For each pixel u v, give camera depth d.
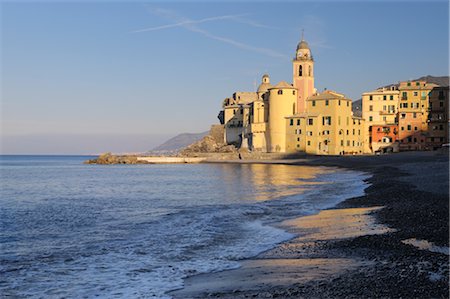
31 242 24.53
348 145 136.50
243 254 20.11
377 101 138.88
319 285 14.02
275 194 49.03
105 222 31.77
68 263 19.50
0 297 15.17
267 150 148.25
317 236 23.19
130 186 69.19
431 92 129.88
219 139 180.12
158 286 15.77
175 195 52.38
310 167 113.94
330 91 142.25
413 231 21.45
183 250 21.45
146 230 27.64
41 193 59.75
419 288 12.92
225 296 13.98
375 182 55.19
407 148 131.12
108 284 16.30
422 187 40.44
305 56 151.75
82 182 81.44
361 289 13.22
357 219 27.66
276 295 13.39
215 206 39.59
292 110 144.62
